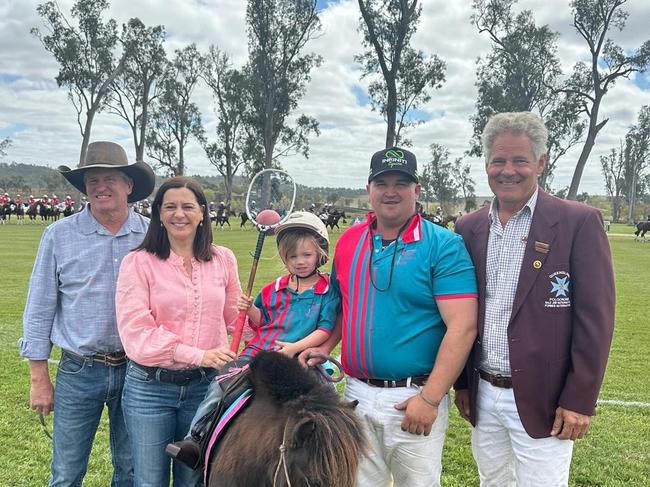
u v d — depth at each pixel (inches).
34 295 107.2
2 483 138.4
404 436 98.7
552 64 1497.3
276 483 58.4
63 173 111.7
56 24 1566.2
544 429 94.4
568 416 91.7
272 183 811.4
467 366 104.0
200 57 1961.1
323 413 63.8
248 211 111.3
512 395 97.5
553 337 93.2
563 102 1488.7
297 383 67.5
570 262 93.1
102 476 143.3
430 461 100.0
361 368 100.5
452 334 94.2
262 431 64.8
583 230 93.1
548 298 93.1
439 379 93.3
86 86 1621.6
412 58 1380.4
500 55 1520.7
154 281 99.3
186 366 98.5
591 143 1460.4
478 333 99.6
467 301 95.7
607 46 1403.8
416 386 98.8
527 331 93.7
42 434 166.7
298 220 109.3
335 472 58.5
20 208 1517.0
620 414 195.0
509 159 94.3
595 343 90.0
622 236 1501.0
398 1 1254.3
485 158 99.1
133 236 112.7
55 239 107.8
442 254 96.8
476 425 103.6
